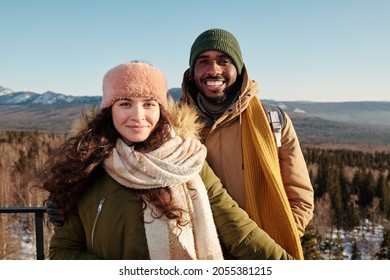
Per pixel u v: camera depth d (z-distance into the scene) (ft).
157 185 5.90
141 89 5.94
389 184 217.15
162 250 5.93
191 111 7.25
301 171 8.21
